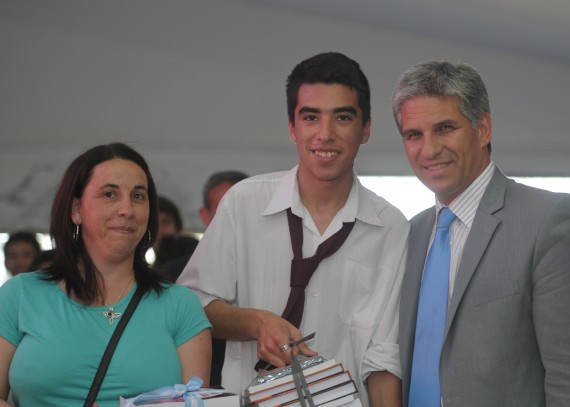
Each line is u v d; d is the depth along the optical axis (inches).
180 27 313.1
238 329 106.5
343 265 111.9
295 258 110.0
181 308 100.4
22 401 92.9
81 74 309.4
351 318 112.3
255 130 311.6
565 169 312.8
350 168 111.3
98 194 97.7
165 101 310.5
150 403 86.7
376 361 109.7
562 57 305.7
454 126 101.1
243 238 113.6
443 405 100.7
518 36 290.7
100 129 308.2
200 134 310.3
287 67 313.4
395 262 113.7
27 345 93.4
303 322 110.5
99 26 311.4
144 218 99.8
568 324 94.5
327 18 313.4
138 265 101.2
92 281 97.5
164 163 307.4
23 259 229.8
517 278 97.3
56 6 310.7
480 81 103.1
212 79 312.3
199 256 114.0
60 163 305.3
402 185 307.9
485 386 97.4
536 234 97.3
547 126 314.7
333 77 105.3
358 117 106.8
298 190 112.7
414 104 102.3
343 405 94.2
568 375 93.5
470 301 100.2
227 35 313.4
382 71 311.7
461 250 104.8
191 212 306.2
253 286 112.8
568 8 249.1
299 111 106.9
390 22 304.0
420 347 105.0
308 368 94.8
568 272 95.7
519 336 97.3
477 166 103.5
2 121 305.4
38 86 308.0
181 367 98.7
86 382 93.1
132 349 94.9
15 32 309.0
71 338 93.8
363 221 112.8
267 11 314.7
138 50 311.4
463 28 293.1
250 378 112.1
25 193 303.7
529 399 97.1
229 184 174.6
